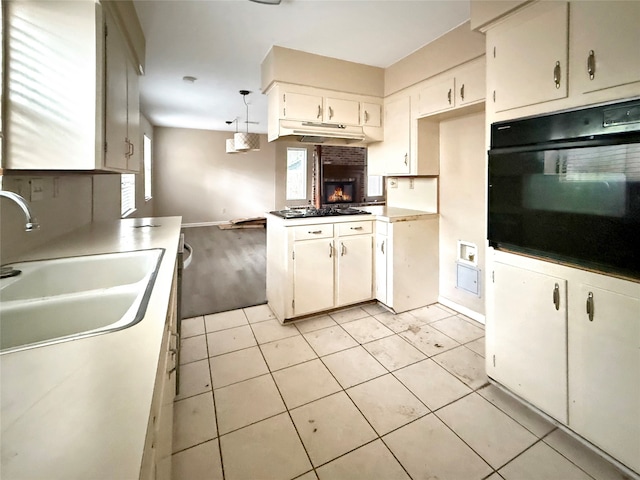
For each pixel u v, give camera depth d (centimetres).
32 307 97
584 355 142
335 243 287
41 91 134
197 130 808
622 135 125
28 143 133
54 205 192
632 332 126
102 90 144
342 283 293
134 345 69
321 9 223
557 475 134
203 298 334
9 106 131
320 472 136
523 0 154
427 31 251
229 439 153
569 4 141
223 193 850
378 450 147
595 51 133
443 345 238
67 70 136
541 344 159
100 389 54
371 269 307
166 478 90
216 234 708
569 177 143
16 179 147
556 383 153
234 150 525
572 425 148
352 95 307
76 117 138
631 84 123
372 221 303
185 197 809
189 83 403
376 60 303
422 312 297
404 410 172
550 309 154
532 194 158
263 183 894
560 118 145
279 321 280
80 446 43
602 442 137
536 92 155
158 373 64
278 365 213
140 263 152
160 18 235
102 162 145
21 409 49
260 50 291
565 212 145
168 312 94
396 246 288
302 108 285
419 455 144
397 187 355
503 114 172
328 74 294
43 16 134
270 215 302
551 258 153
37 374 58
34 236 165
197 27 249
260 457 143
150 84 410
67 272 140
